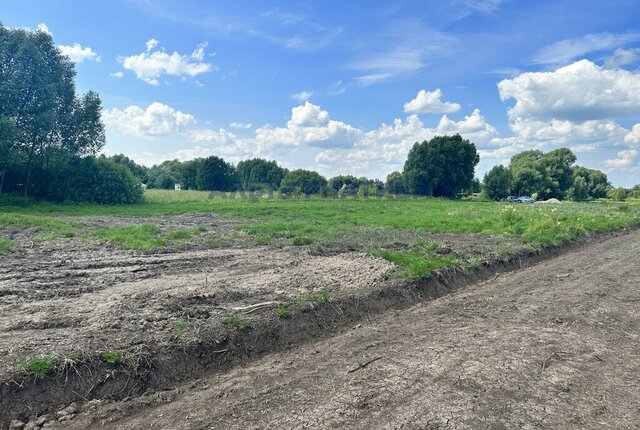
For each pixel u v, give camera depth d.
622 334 6.80
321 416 4.27
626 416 4.38
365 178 71.50
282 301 7.33
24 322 6.03
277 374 5.33
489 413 4.35
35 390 4.49
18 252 11.68
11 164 29.73
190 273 9.73
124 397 4.79
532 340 6.38
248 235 16.19
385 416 4.27
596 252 14.80
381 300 8.27
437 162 69.00
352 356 5.85
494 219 20.55
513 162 104.81
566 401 4.64
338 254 12.38
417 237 15.67
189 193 49.88
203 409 4.46
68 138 34.75
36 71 30.45
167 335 5.71
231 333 6.03
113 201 36.25
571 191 88.44
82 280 8.77
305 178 65.50
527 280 10.58
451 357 5.73
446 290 9.75
